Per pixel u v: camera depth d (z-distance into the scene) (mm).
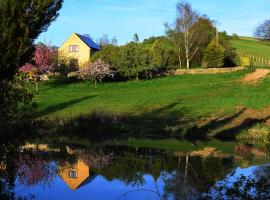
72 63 68312
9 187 14977
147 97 45094
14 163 19203
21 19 14305
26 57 15469
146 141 27219
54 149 23406
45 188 14812
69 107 41250
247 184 11953
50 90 56312
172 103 41031
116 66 59750
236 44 93188
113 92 51438
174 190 14055
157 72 60688
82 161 19906
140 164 19266
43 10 14867
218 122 32750
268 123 31969
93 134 29984
